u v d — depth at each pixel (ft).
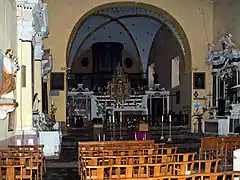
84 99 72.33
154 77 87.51
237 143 32.27
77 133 56.34
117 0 60.64
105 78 92.63
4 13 29.71
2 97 27.50
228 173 16.10
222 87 58.08
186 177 15.40
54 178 28.86
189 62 63.82
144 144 30.25
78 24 60.39
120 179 14.40
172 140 51.93
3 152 25.16
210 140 32.53
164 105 76.38
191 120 61.52
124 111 72.28
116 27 88.94
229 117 53.62
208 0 63.21
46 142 38.42
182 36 64.34
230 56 54.95
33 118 37.99
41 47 42.42
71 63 87.20
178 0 62.64
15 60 29.48
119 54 93.50
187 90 64.80
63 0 59.67
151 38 90.79
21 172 19.80
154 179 14.73
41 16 38.65
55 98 58.54
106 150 25.21
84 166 19.21
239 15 53.83
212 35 63.31
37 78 42.42
